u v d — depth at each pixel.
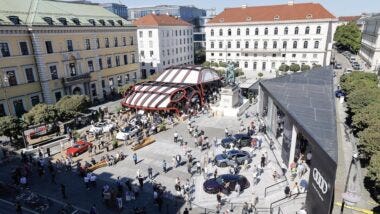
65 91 53.75
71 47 53.88
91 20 58.41
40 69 49.12
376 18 89.44
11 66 45.41
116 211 24.06
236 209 23.56
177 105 49.41
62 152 35.88
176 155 34.22
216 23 94.75
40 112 38.41
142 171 30.61
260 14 89.31
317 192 18.06
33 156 34.62
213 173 29.41
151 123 44.25
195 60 114.25
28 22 47.22
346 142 35.88
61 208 24.25
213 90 60.59
